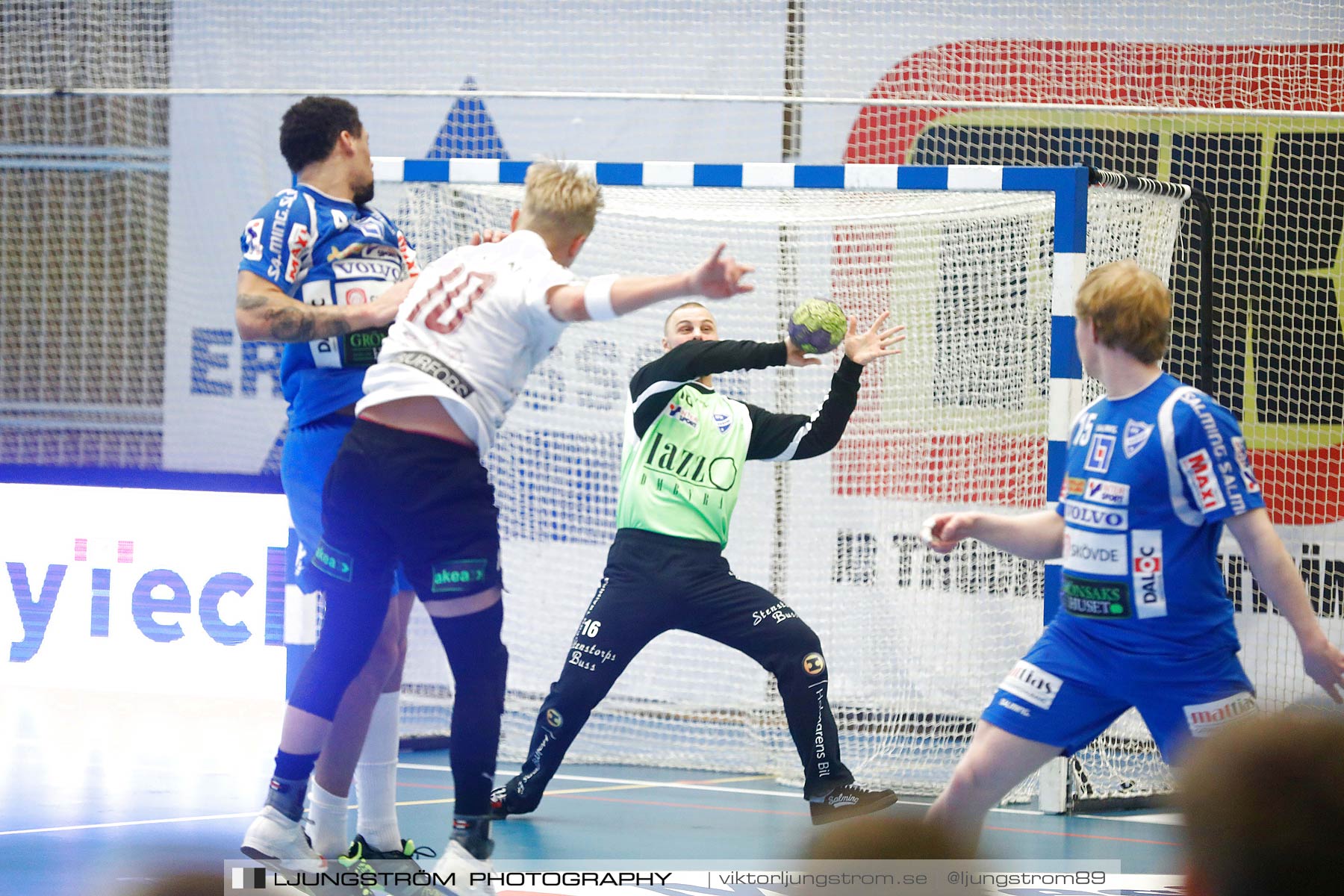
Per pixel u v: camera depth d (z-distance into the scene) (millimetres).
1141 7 28062
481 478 12469
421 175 21953
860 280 24281
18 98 32875
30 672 29281
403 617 14523
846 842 4750
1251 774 4148
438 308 12508
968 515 13133
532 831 18469
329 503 12594
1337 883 4000
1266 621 24609
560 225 12953
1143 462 11773
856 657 24172
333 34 31594
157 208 33312
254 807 18906
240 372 32969
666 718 25375
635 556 19297
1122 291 11977
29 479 31797
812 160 29219
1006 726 12430
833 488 24422
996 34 28531
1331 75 27641
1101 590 12039
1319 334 27531
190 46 32812
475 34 30766
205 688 28469
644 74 30000
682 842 17734
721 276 11055
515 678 25141
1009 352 22812
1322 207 27594
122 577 28969
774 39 29375
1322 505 26828
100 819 17812
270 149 32719
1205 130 28016
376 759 14328
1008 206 22656
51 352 34031
